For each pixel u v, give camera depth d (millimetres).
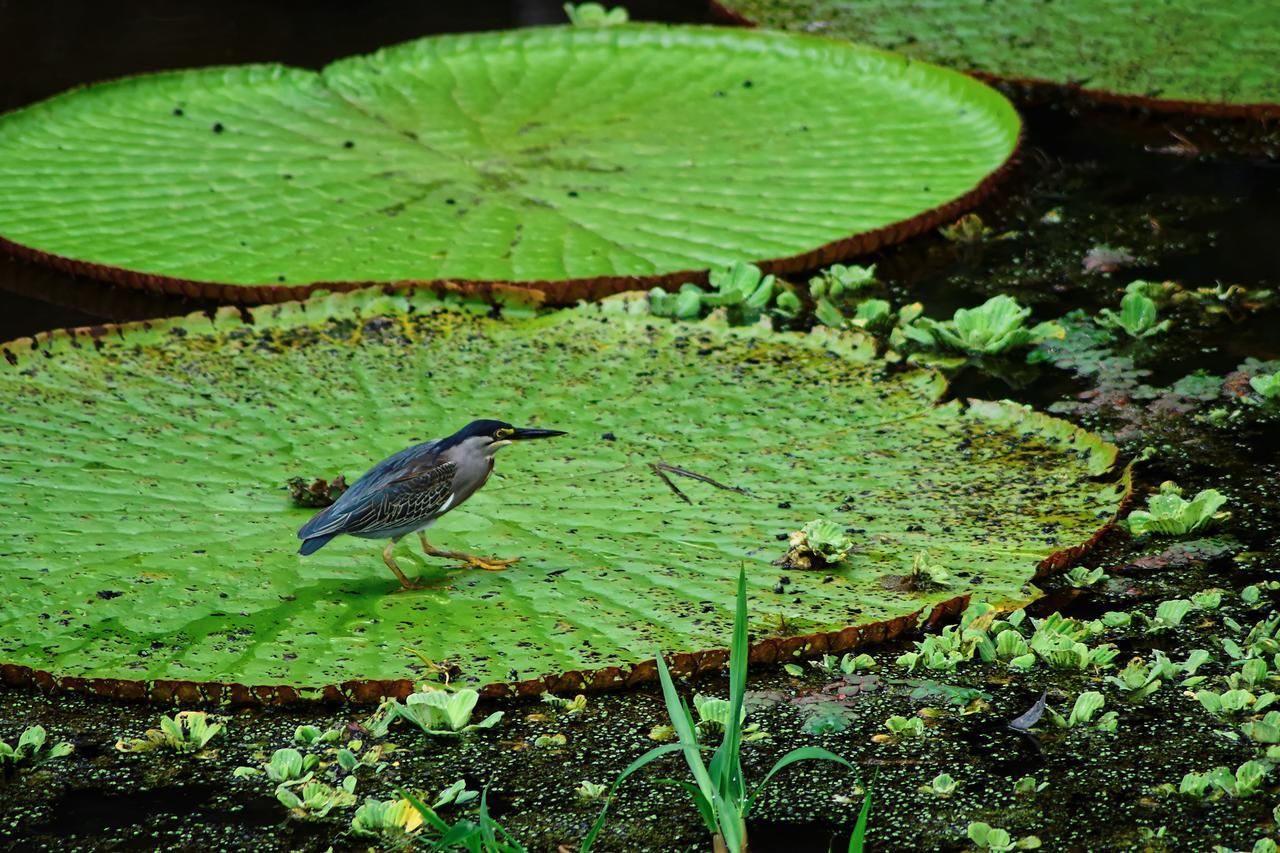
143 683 7043
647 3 19938
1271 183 13781
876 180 13625
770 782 6508
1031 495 8703
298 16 19078
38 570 7871
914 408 9859
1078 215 13266
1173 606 7617
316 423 9688
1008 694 7109
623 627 7469
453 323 11195
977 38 17469
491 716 6891
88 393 10023
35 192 13445
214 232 12555
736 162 14117
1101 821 6133
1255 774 6234
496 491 8859
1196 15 17906
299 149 14430
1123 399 10078
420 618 7574
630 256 12070
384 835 6172
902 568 7949
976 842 5988
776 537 8289
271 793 6457
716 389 10188
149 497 8695
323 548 8297
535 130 15008
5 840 6148
